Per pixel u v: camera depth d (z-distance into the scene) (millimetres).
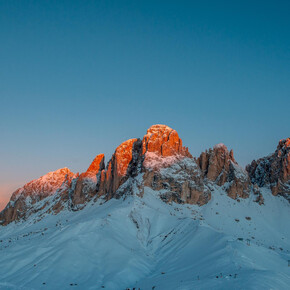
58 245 119938
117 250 116312
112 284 94625
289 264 99438
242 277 77750
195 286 78000
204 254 104500
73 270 103188
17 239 164125
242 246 102188
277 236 166750
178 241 125875
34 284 95000
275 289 70375
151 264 113750
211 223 166500
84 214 191625
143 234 138000
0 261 115625
